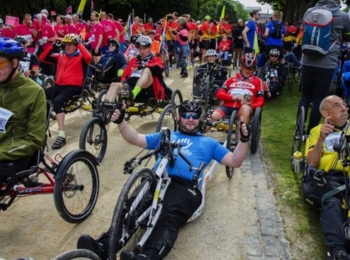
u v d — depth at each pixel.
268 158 5.74
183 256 3.51
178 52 12.42
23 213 4.19
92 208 4.13
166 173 3.45
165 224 3.18
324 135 3.73
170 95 7.01
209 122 4.78
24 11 35.12
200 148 3.79
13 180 3.38
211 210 4.28
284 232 3.89
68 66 6.42
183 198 3.41
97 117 5.29
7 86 3.52
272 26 10.03
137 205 3.10
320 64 5.73
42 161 3.78
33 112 3.54
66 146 6.11
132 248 3.29
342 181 3.71
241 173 5.21
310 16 5.64
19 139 3.55
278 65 9.68
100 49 11.66
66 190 3.82
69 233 3.85
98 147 5.44
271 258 3.51
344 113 4.02
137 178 3.06
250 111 3.69
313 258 3.52
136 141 3.77
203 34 15.08
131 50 10.58
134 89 6.12
